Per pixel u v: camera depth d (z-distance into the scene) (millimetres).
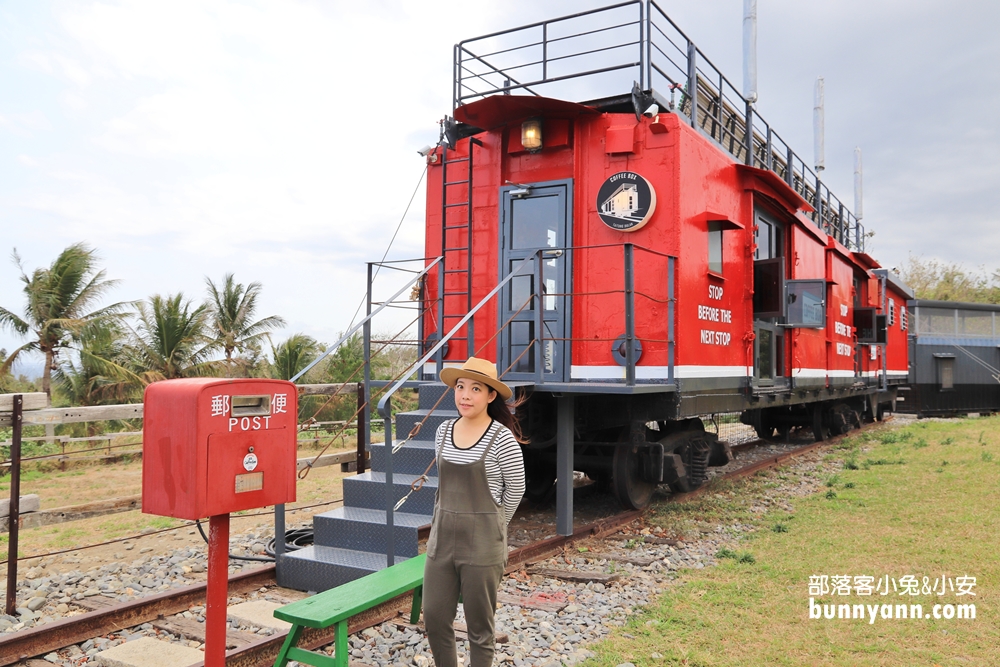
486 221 8094
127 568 6266
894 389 20625
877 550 6219
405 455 6445
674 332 6953
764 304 8852
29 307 22484
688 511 8125
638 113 7156
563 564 6098
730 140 10430
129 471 13977
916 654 4121
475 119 7754
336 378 20000
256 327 26750
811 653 4145
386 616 4715
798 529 7133
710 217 7707
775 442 15609
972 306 23219
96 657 4105
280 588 5551
